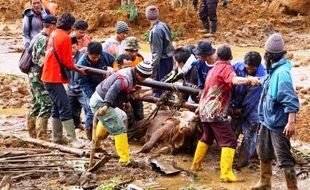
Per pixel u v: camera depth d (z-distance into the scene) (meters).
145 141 11.59
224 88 9.81
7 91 16.47
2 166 9.96
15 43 25.92
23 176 9.72
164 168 10.07
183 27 27.58
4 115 14.47
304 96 15.64
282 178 10.05
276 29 28.91
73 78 12.15
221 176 9.88
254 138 10.34
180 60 11.34
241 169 10.44
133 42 11.78
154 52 13.11
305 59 21.05
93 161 10.24
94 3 32.41
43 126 12.13
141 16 28.23
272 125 8.84
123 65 11.09
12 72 19.36
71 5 31.61
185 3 31.20
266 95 8.91
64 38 11.25
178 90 10.93
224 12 30.19
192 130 10.86
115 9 30.39
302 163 10.58
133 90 11.23
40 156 10.51
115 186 9.23
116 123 10.16
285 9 31.23
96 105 10.15
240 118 10.51
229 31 27.98
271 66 8.80
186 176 10.04
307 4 30.97
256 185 9.41
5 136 11.83
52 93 11.41
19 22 31.05
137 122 11.80
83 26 12.63
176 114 11.59
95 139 10.02
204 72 10.90
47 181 9.68
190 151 11.09
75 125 12.78
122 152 10.28
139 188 9.02
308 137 12.31
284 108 8.68
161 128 11.23
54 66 11.30
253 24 28.91
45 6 13.50
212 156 11.02
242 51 24.02
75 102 12.46
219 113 9.78
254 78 9.52
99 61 11.77
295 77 18.34
